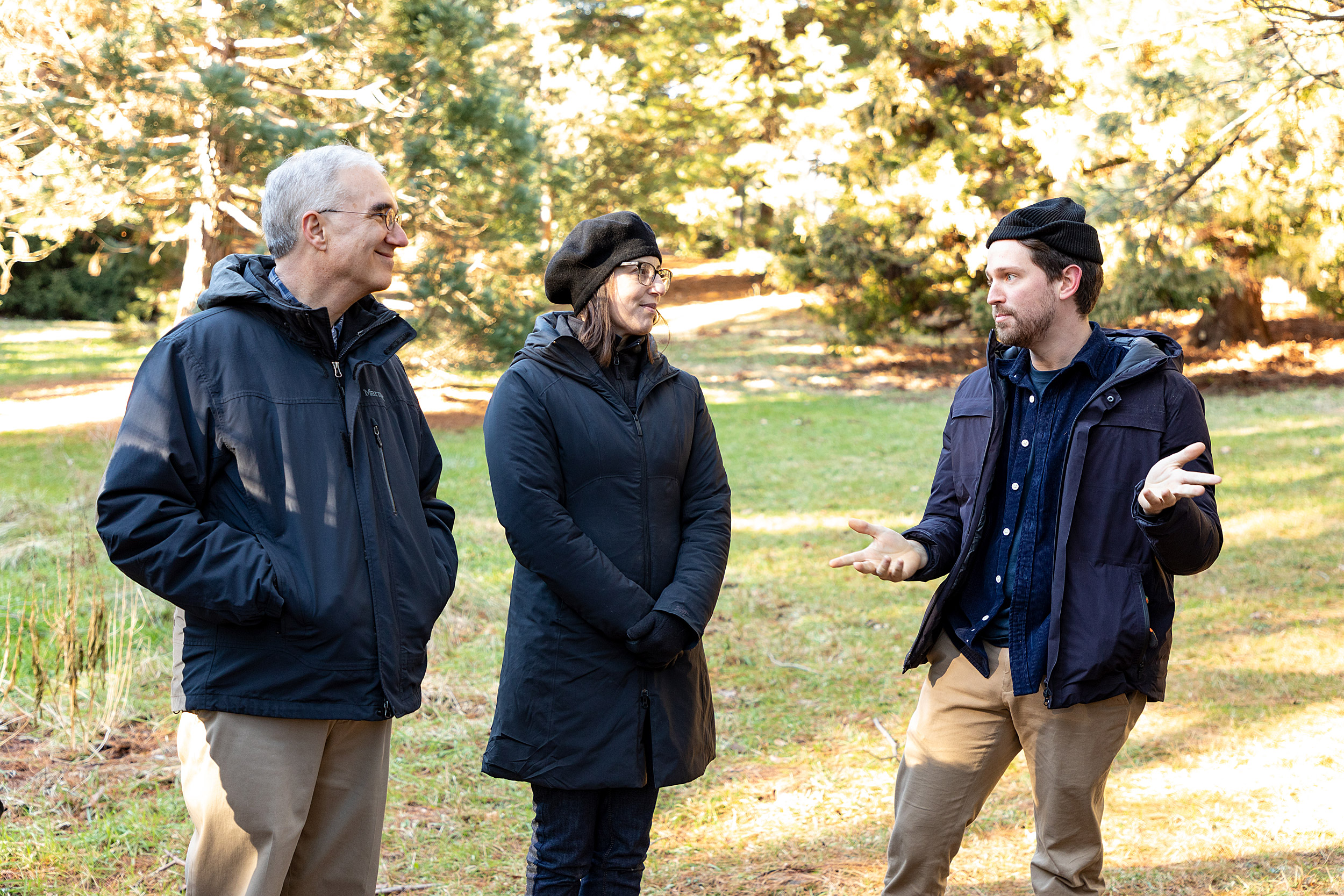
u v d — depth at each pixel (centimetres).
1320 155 744
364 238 214
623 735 243
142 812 343
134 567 193
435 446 251
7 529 670
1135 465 226
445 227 1243
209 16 987
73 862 309
